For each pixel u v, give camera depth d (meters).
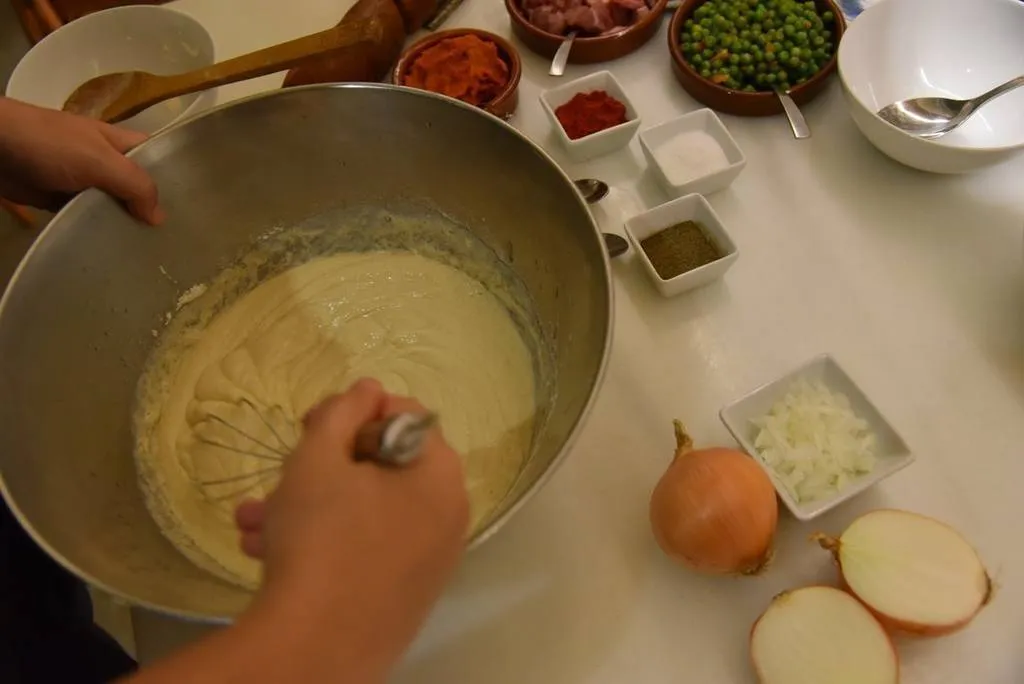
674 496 0.59
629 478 0.69
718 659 0.60
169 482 0.69
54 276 0.63
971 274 0.77
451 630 0.63
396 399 0.44
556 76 0.97
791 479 0.64
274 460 0.70
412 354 0.76
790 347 0.75
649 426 0.71
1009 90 0.82
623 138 0.89
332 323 0.79
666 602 0.63
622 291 0.80
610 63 0.98
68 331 0.64
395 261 0.82
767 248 0.81
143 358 0.73
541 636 0.62
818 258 0.80
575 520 0.67
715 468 0.59
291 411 0.74
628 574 0.64
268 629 0.34
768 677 0.56
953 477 0.66
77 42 0.94
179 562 0.60
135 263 0.70
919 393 0.71
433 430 0.42
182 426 0.74
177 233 0.72
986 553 0.63
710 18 0.93
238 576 0.61
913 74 0.89
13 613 0.60
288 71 0.92
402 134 0.71
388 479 0.38
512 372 0.73
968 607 0.56
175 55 0.96
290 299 0.80
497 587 0.65
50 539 0.52
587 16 0.94
